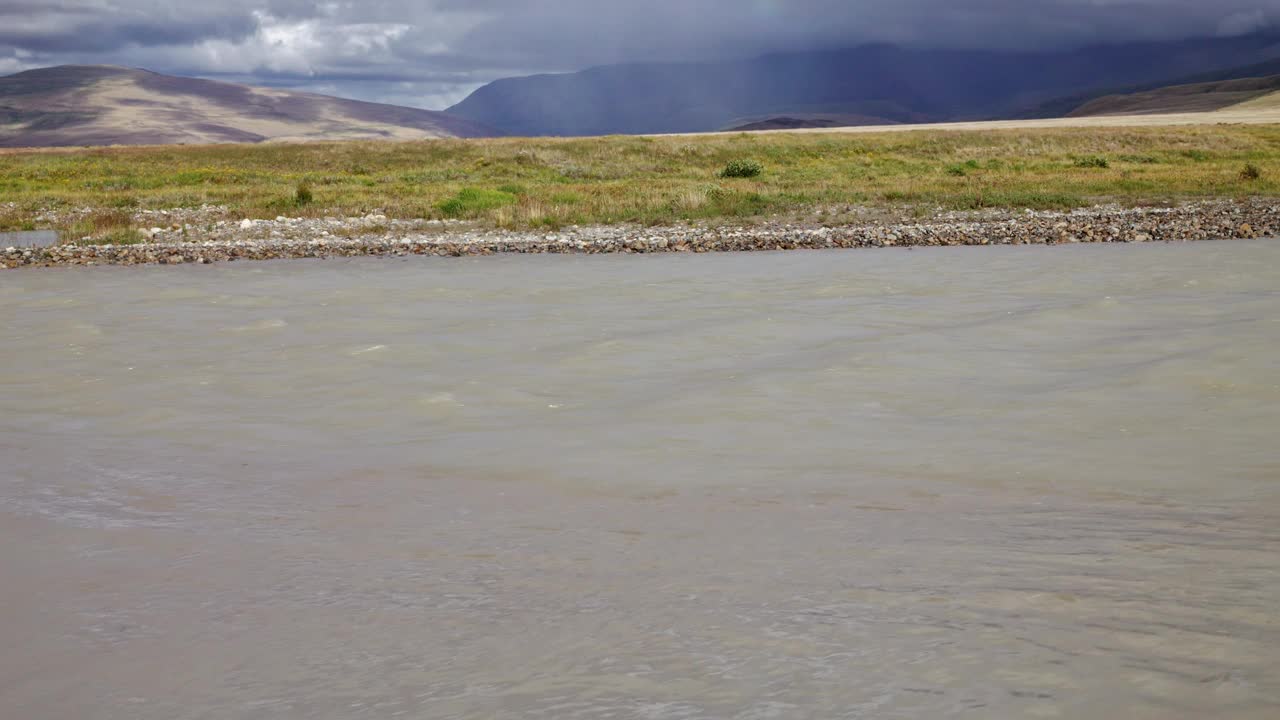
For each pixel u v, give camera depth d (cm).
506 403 753
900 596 350
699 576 380
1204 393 719
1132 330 984
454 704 278
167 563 414
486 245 2103
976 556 395
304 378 865
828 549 409
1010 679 279
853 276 1514
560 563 402
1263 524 436
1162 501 480
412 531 453
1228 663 285
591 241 2119
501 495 516
